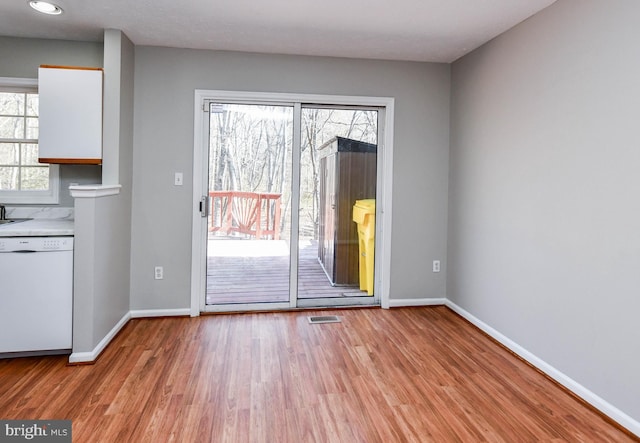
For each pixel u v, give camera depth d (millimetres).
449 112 3920
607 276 2158
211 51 3539
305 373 2570
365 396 2303
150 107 3482
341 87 3740
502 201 3090
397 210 3898
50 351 2742
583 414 2170
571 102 2402
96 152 3010
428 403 2242
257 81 3611
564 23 2461
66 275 2689
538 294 2691
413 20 2883
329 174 3867
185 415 2090
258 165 3738
